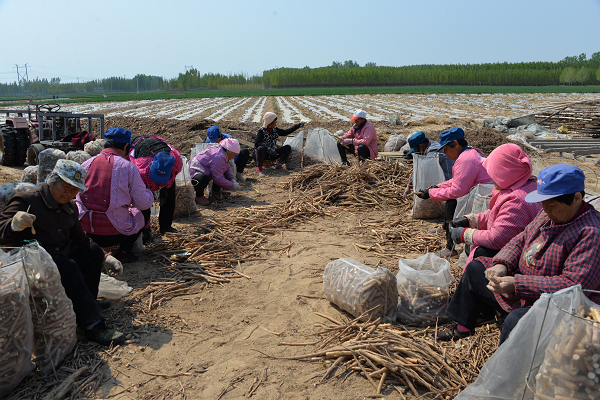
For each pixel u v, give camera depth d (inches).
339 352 125.7
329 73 4463.6
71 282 128.8
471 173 202.7
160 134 566.6
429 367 116.9
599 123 666.2
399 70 4692.4
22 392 110.2
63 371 119.3
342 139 398.0
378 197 296.7
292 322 148.6
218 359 127.3
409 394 112.7
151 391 113.3
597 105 755.4
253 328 144.6
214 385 115.8
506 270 119.4
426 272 147.5
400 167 333.1
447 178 254.7
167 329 143.2
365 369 120.0
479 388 97.8
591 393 80.0
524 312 106.7
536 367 88.6
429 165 256.7
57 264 128.6
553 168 99.8
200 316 152.3
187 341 136.5
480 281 127.4
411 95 2151.8
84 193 178.4
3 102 1876.2
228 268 192.9
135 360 126.0
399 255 205.5
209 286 175.6
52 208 130.0
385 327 136.0
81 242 146.7
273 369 122.6
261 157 378.0
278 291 171.9
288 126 709.9
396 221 254.5
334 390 114.0
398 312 147.9
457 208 215.0
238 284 177.9
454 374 114.3
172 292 168.4
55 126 439.5
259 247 217.9
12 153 415.5
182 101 1788.9
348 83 4448.8
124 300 160.2
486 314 142.8
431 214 261.3
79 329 141.4
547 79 4104.3
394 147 451.8
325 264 198.4
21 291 107.3
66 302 121.6
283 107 1301.7
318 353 127.3
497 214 144.3
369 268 152.6
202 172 284.7
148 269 188.5
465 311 132.3
